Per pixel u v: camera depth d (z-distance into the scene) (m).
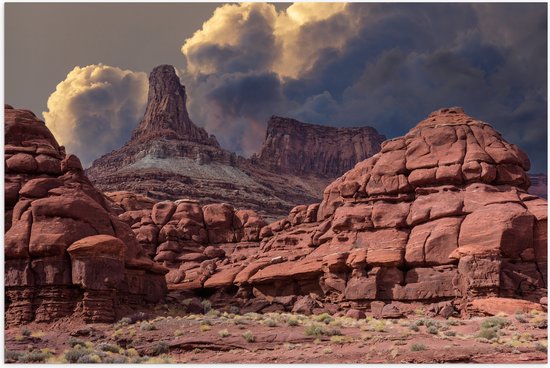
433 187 46.94
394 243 45.44
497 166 46.62
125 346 33.44
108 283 38.72
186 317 39.25
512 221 41.84
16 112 46.34
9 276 38.91
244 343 31.80
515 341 29.84
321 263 47.66
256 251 57.16
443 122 50.34
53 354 31.88
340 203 52.81
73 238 39.81
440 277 42.41
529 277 40.50
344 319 38.62
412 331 33.25
